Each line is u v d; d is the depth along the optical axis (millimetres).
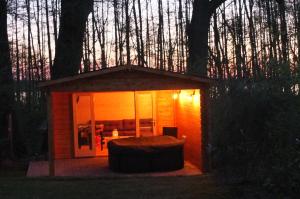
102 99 17891
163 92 18094
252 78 14641
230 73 19750
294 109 9844
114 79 13359
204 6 22016
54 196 10430
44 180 12734
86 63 37844
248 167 11352
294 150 9148
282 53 15203
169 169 13883
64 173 13891
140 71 13383
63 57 18375
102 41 39062
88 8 18750
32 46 38469
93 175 13398
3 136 16422
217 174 12422
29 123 20641
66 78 13031
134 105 18078
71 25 18359
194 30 22016
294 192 8555
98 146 17641
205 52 21984
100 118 17906
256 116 11734
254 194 9188
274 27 24812
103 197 10234
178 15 39781
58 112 17188
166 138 14938
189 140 15453
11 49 18375
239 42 27000
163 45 39531
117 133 17781
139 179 12555
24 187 11570
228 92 14320
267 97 11500
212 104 14547
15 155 17703
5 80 16438
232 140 12891
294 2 21562
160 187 11125
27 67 35688
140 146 13695
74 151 17188
